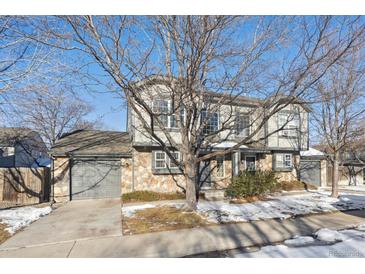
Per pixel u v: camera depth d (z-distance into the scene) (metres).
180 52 7.54
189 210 8.65
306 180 18.70
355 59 10.55
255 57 7.61
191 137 8.84
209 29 6.39
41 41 6.03
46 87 7.31
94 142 14.13
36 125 21.12
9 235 6.32
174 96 8.04
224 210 8.97
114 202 11.29
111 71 6.80
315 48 6.44
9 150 21.83
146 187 12.73
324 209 9.23
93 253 4.98
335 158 12.32
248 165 16.02
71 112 25.11
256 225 6.94
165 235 6.09
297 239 5.72
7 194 11.58
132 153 12.68
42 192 11.84
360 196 12.81
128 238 5.91
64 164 12.07
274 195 13.08
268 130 15.65
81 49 6.27
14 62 6.60
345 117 11.23
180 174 13.34
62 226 7.14
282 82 7.32
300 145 16.95
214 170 14.44
